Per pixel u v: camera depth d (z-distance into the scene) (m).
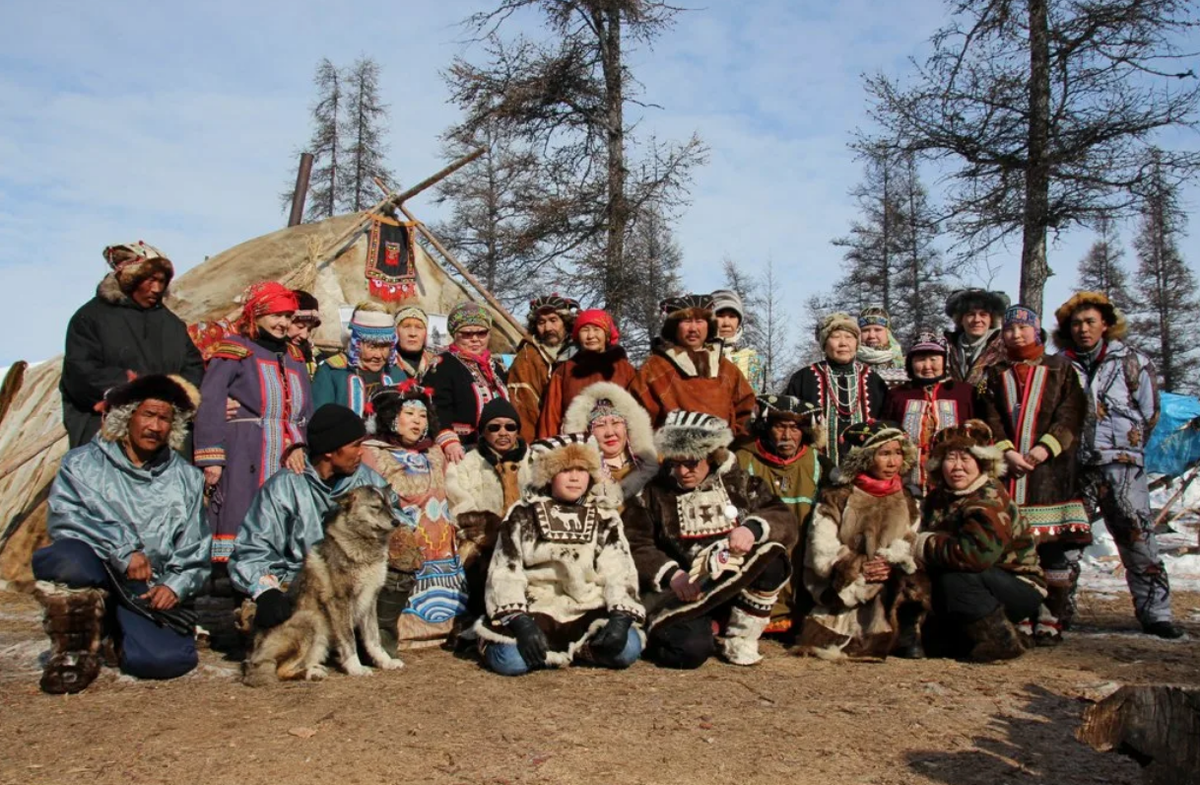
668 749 3.62
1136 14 14.19
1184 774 2.68
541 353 6.88
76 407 5.34
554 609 4.85
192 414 4.77
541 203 16.83
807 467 5.71
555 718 3.99
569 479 4.83
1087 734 2.83
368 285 9.41
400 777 3.32
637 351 20.06
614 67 16.73
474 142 19.06
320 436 4.79
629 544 5.10
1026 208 14.98
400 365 6.38
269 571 4.66
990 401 6.11
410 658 5.09
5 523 7.73
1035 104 14.95
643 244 25.06
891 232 33.69
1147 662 5.21
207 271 9.35
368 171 30.25
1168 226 17.08
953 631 5.25
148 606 4.59
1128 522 6.08
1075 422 5.84
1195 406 12.29
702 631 4.93
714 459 5.17
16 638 5.58
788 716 4.06
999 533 5.02
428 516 5.36
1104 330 6.41
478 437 5.95
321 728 3.83
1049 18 15.01
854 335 6.40
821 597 5.31
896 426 5.29
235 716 3.99
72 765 3.43
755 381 7.03
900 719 4.04
